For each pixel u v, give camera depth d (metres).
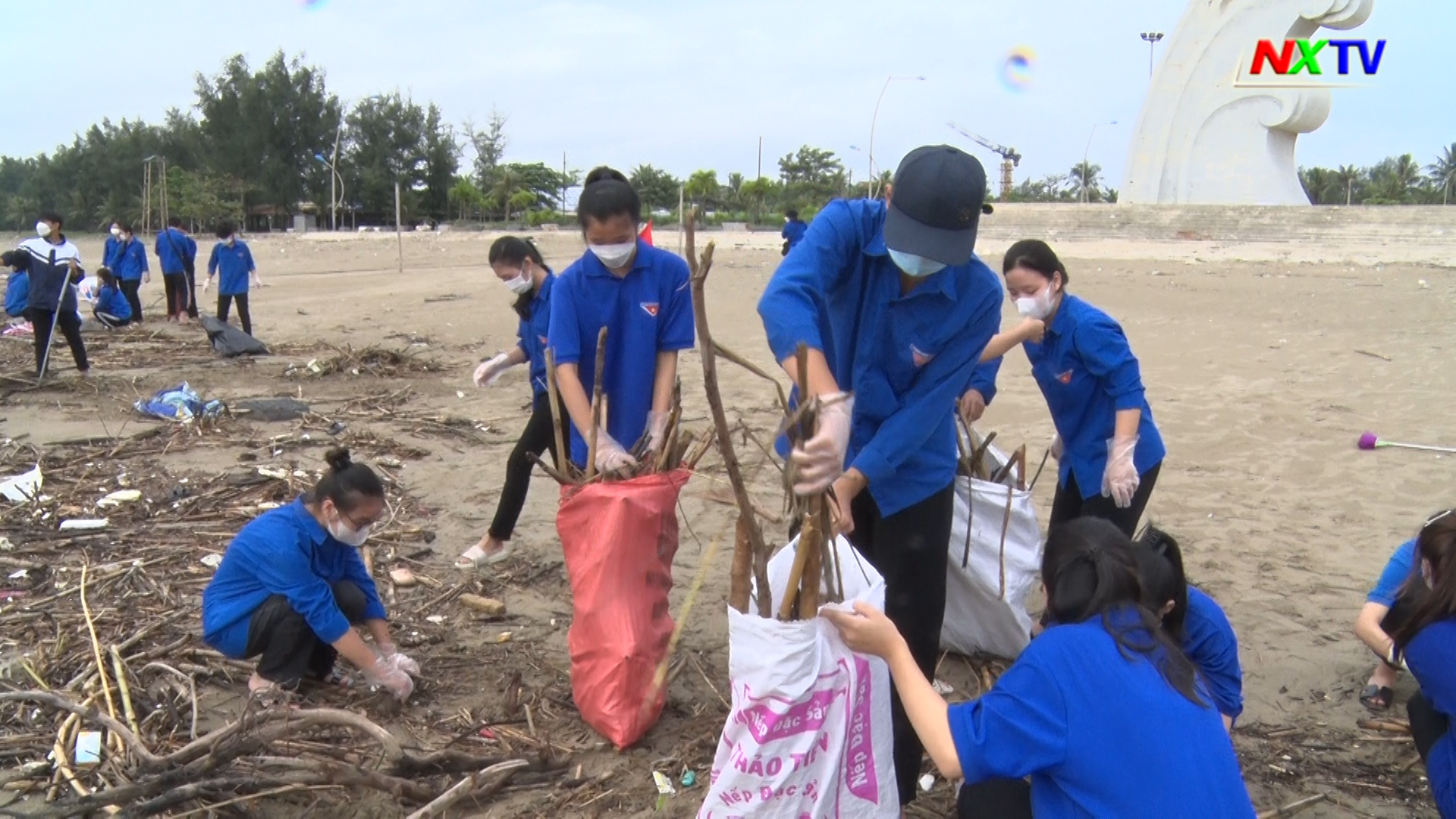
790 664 2.47
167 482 6.18
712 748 3.42
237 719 3.27
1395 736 3.65
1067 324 3.82
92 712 3.10
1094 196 76.88
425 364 10.81
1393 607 3.18
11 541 5.09
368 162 73.00
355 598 3.72
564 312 3.66
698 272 2.31
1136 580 2.27
